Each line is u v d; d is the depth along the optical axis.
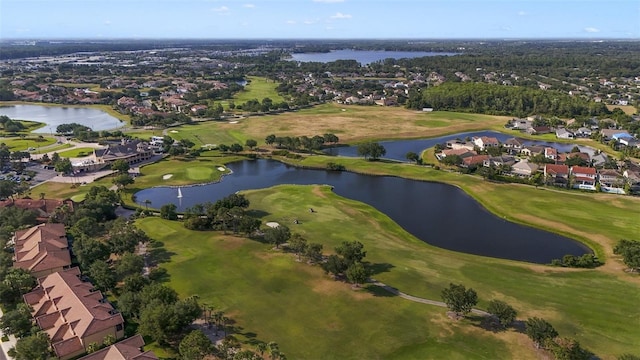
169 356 71.12
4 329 74.69
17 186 149.75
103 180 169.00
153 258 105.31
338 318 81.69
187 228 123.19
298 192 155.62
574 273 99.00
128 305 79.00
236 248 110.75
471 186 162.00
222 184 169.25
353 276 89.88
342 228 124.81
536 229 126.69
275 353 67.75
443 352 72.06
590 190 156.25
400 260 105.56
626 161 187.88
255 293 90.19
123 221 115.19
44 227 110.38
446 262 104.88
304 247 102.94
